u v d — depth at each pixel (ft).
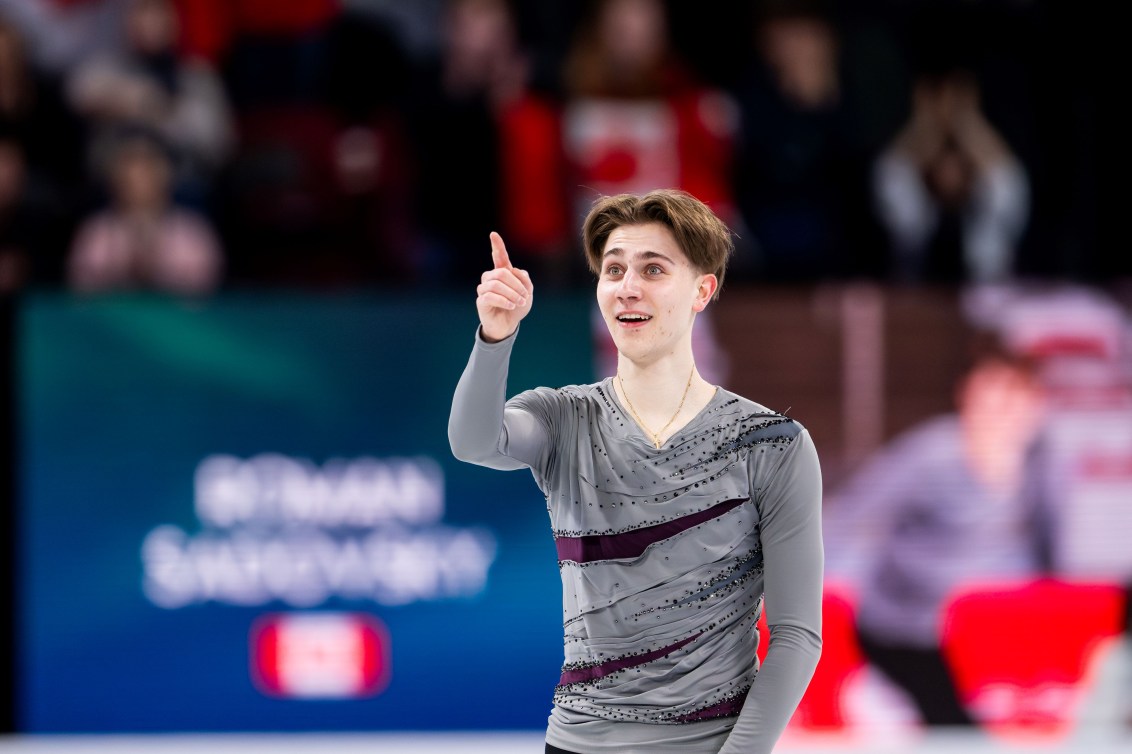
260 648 60.54
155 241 72.74
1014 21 78.48
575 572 28.81
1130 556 61.36
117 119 74.38
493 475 61.31
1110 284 61.77
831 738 60.90
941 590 61.41
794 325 62.08
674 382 29.17
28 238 73.51
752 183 76.84
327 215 75.61
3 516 60.49
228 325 61.21
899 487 61.87
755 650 28.81
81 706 60.13
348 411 61.41
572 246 74.74
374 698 60.59
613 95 75.87
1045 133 77.71
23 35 75.46
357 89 77.00
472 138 75.41
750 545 28.50
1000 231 76.28
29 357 60.64
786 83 77.05
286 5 76.84
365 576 60.95
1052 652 61.11
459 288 69.87
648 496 28.22
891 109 77.30
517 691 60.80
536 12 79.51
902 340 62.03
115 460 60.75
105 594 60.44
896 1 79.05
